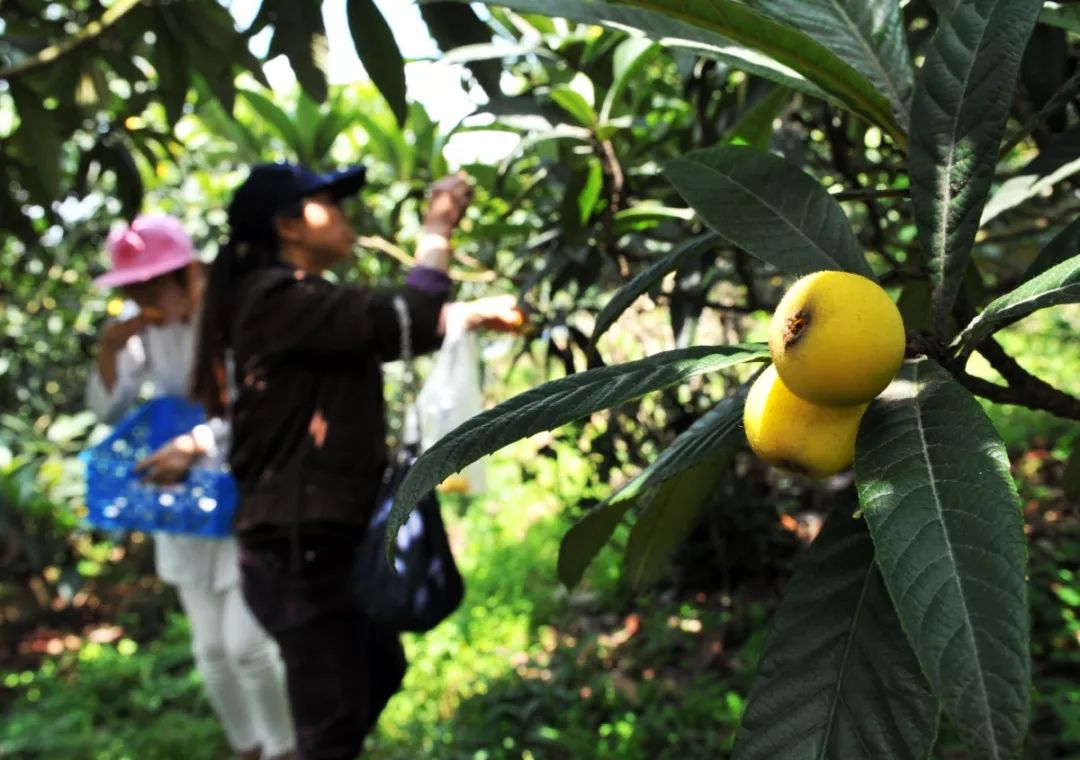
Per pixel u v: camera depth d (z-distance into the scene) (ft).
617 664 14.30
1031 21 3.03
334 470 8.48
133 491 10.52
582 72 6.36
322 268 9.04
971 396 2.51
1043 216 7.88
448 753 12.26
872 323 2.33
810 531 15.48
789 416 2.60
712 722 12.01
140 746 13.66
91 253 18.97
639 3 3.33
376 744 12.97
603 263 7.25
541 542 19.11
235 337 8.65
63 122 10.68
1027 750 9.97
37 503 19.03
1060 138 3.99
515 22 7.63
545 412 2.73
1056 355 23.93
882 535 2.27
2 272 17.76
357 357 8.62
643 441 10.03
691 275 6.63
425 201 10.11
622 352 10.50
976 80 3.06
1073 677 11.51
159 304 11.27
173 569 11.03
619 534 16.22
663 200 7.11
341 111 10.67
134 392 12.37
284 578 8.68
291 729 11.15
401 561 7.95
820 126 7.70
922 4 5.54
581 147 6.72
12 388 19.51
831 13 3.46
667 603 15.51
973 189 3.00
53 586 20.56
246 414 8.59
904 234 9.56
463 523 21.70
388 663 9.37
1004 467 2.28
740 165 3.47
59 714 15.07
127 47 10.16
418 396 8.41
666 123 7.52
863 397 2.40
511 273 9.77
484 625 16.19
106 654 17.26
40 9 10.78
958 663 2.03
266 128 12.29
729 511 14.62
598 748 11.66
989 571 2.12
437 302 8.05
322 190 8.91
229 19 9.04
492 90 6.82
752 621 14.10
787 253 3.27
